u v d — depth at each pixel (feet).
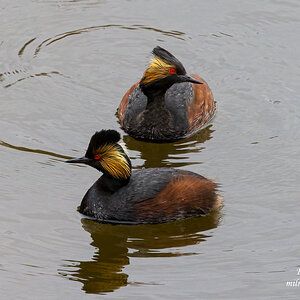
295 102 59.26
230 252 42.65
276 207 46.80
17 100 59.21
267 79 62.13
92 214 45.93
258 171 50.83
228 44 66.59
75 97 60.23
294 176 50.14
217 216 46.14
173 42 67.36
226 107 59.36
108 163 45.65
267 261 41.73
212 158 52.80
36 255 42.04
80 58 65.67
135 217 45.50
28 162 51.37
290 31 67.56
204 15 70.44
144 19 70.59
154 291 39.22
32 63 64.44
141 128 56.18
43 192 48.14
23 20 70.03
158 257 42.24
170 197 45.55
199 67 64.08
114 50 66.90
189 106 57.36
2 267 40.86
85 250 42.78
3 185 48.52
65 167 51.13
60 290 39.27
